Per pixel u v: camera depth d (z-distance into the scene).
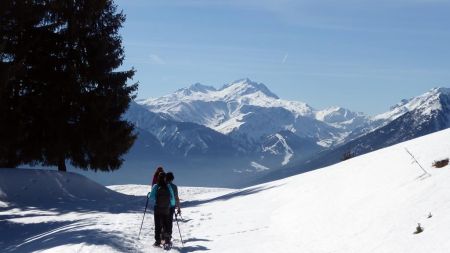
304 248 10.84
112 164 36.25
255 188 26.78
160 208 13.03
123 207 25.11
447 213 8.85
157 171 16.05
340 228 11.36
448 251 7.52
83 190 32.34
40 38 33.47
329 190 15.66
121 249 11.80
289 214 15.11
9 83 31.95
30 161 35.12
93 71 34.59
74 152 35.41
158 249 12.60
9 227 19.55
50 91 33.25
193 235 14.62
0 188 29.02
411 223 9.36
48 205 26.55
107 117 35.06
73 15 34.06
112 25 36.16
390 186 12.39
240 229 14.63
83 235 13.56
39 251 12.23
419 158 13.52
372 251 9.11
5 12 31.31
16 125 32.75
